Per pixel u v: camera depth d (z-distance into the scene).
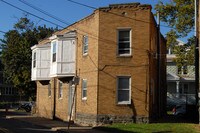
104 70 27.69
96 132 23.86
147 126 25.09
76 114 30.80
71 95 32.69
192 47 36.12
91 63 28.95
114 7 27.88
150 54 27.70
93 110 27.98
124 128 24.53
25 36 65.62
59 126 28.11
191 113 31.84
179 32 37.06
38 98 41.16
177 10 37.50
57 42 32.66
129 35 27.69
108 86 27.52
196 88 29.86
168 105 50.88
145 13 27.38
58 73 32.34
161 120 30.20
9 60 61.91
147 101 26.95
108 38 27.86
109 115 27.27
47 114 37.62
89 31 29.61
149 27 27.31
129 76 27.31
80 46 31.14
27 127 27.47
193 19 36.28
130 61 27.39
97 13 28.27
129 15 27.61
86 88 29.64
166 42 39.81
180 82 52.97
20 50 61.47
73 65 32.00
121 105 27.19
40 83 40.56
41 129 26.23
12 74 61.97
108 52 27.75
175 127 24.48
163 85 38.62
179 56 36.84
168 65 53.09
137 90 27.11
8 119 35.97
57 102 35.25
